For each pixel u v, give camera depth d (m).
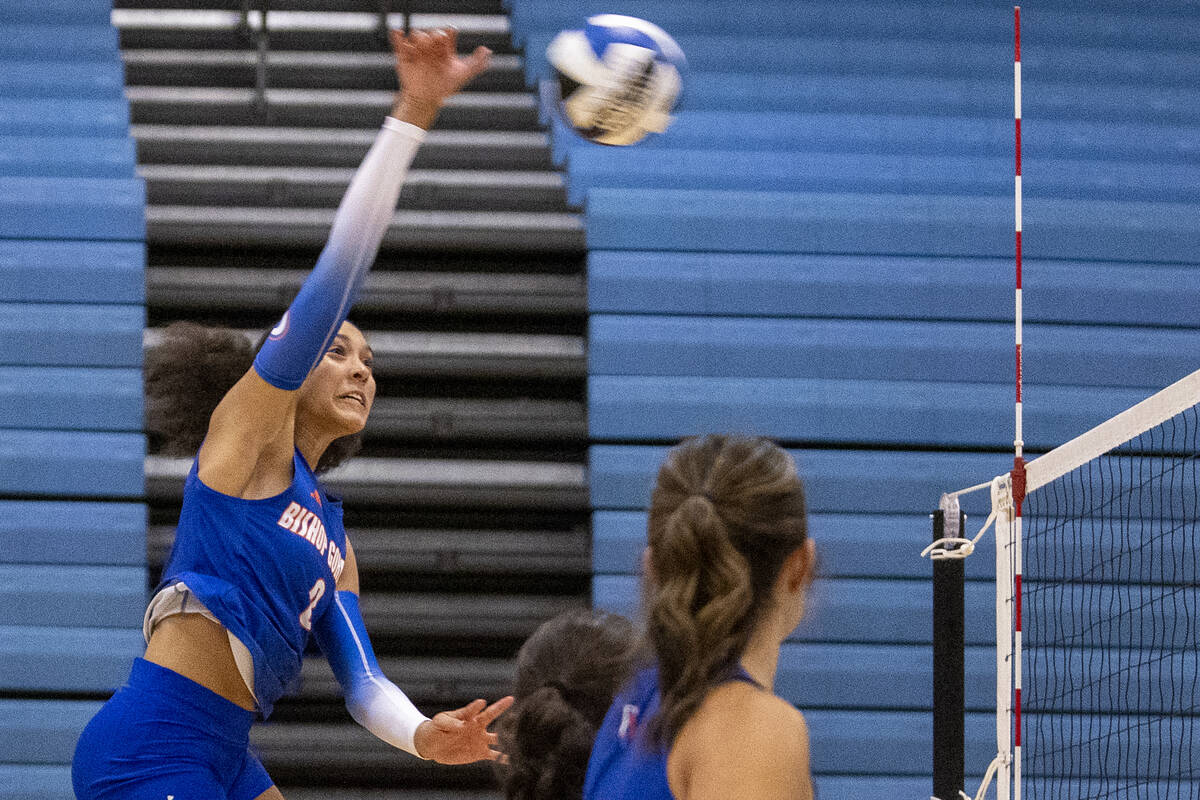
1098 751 13.38
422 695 14.29
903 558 14.65
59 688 13.99
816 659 14.38
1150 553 14.15
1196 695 14.41
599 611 4.41
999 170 15.87
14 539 14.17
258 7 16.22
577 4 16.42
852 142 16.06
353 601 6.83
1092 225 15.53
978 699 14.51
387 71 16.20
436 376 15.02
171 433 6.62
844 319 15.27
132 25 16.19
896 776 14.24
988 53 16.55
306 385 6.06
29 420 14.45
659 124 7.16
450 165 15.88
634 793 3.27
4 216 14.84
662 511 3.38
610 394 14.88
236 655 5.59
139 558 14.31
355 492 14.57
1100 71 16.55
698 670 3.13
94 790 5.53
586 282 15.23
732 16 16.56
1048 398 15.02
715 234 15.33
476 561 14.60
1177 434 14.95
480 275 15.34
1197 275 15.44
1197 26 16.86
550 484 14.73
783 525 3.26
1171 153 16.16
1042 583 14.76
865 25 16.64
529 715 4.00
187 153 15.53
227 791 5.89
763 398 14.93
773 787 2.98
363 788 14.08
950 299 15.27
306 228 15.11
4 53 15.87
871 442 14.95
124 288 14.79
